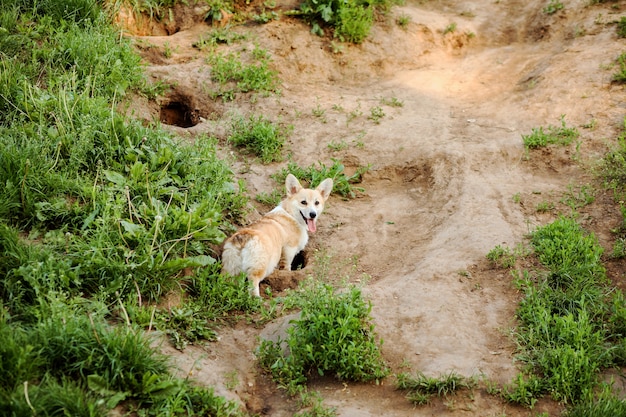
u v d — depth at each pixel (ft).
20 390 21.77
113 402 23.08
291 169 45.32
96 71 47.11
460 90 56.95
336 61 60.08
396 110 53.31
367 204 44.11
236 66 54.70
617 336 30.45
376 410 26.58
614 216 38.86
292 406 26.84
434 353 29.60
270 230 36.19
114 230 32.22
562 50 58.90
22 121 38.99
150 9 60.90
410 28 64.49
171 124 52.85
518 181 43.75
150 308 29.60
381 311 32.19
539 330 30.42
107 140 38.55
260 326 31.68
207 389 25.44
